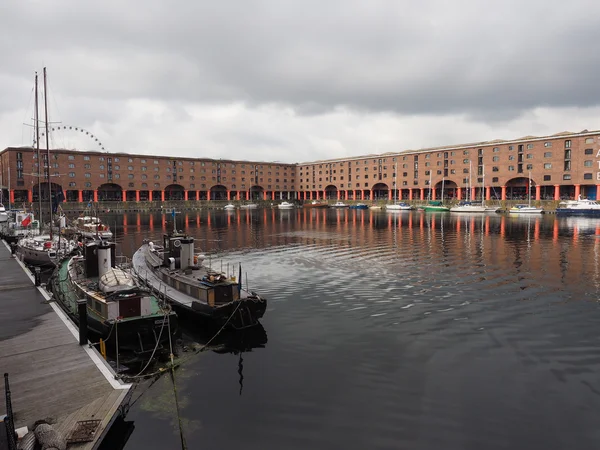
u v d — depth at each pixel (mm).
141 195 132500
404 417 11242
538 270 30781
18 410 10234
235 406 11922
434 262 34688
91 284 19844
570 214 93750
